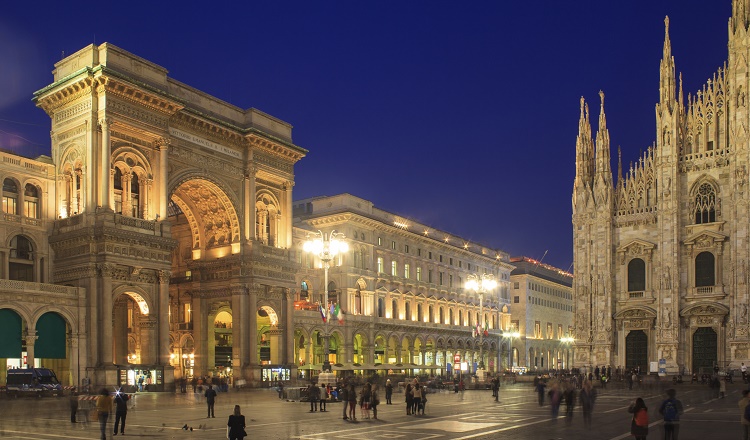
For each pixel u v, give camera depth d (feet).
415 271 397.39
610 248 293.43
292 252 286.87
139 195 228.43
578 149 306.35
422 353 391.65
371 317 351.05
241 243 266.57
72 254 214.69
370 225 361.10
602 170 298.97
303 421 124.36
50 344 202.49
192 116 247.50
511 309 513.45
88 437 99.76
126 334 257.14
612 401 176.55
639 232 291.99
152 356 222.28
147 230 223.10
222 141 263.90
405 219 396.37
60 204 222.48
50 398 183.42
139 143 227.81
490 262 479.00
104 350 206.69
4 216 209.05
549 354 541.34
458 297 433.48
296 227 329.93
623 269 292.81
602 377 250.37
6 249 208.54
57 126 226.79
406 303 385.70
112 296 211.41
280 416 135.64
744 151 262.47
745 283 257.55
